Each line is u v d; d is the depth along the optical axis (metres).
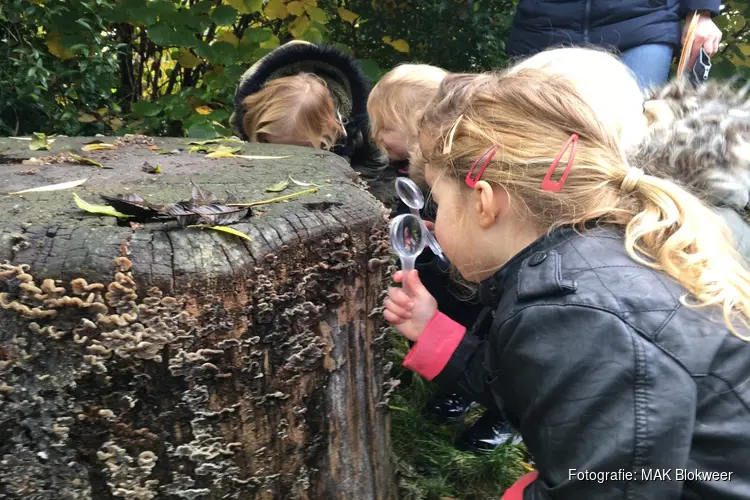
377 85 2.19
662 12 2.58
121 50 3.69
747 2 4.04
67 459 1.01
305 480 1.21
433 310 1.34
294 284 1.09
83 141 1.94
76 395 0.98
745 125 1.32
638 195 0.99
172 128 3.63
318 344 1.15
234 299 1.00
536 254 0.98
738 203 1.33
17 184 1.32
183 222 1.03
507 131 1.01
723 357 0.85
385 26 4.05
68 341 0.95
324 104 2.40
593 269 0.91
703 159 1.28
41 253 0.95
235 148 1.82
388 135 2.14
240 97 2.71
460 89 1.17
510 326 0.93
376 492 1.39
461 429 2.02
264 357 1.08
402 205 2.14
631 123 1.14
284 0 3.54
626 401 0.82
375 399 1.37
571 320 0.87
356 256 1.21
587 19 2.69
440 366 1.33
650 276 0.89
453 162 1.06
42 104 3.07
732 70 4.04
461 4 3.84
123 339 0.95
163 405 1.02
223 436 1.07
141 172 1.47
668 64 2.67
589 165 0.98
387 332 1.38
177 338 0.97
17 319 0.94
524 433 0.96
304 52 2.69
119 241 0.97
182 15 3.31
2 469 1.00
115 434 1.01
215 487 1.08
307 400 1.18
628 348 0.83
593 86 1.09
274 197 1.24
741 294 0.89
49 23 3.04
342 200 1.25
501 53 3.98
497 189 1.01
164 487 1.06
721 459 0.84
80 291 0.93
